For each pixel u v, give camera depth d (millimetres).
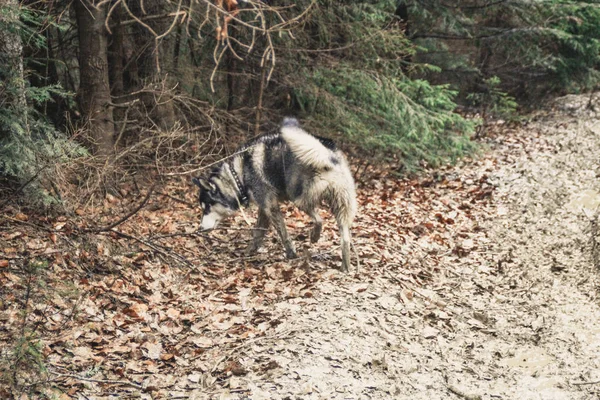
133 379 5473
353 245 6449
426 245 6996
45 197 6406
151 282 6188
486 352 5887
